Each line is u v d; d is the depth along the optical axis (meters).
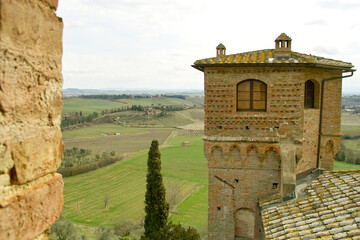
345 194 12.41
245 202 17.52
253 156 17.16
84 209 56.88
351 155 57.25
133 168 74.94
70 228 45.81
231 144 17.20
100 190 64.75
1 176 2.68
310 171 17.80
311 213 12.19
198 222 49.44
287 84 16.36
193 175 69.69
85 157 81.00
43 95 3.11
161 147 91.81
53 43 3.22
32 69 2.91
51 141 3.29
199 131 114.25
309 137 17.69
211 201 17.92
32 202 3.00
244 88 17.12
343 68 17.25
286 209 13.34
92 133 108.88
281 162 15.96
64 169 72.00
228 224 17.78
